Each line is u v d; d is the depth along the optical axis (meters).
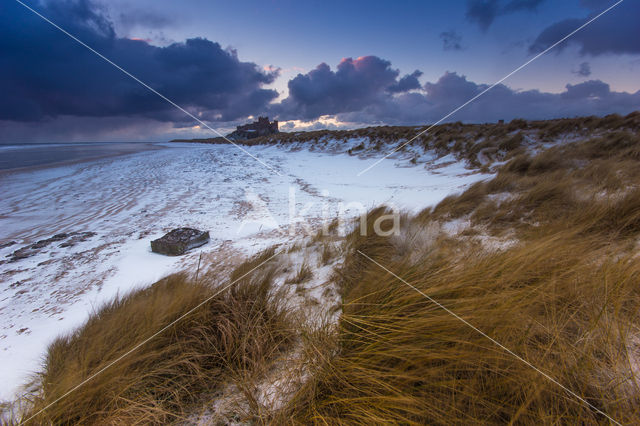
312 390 1.30
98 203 7.80
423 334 1.35
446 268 1.89
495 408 1.08
